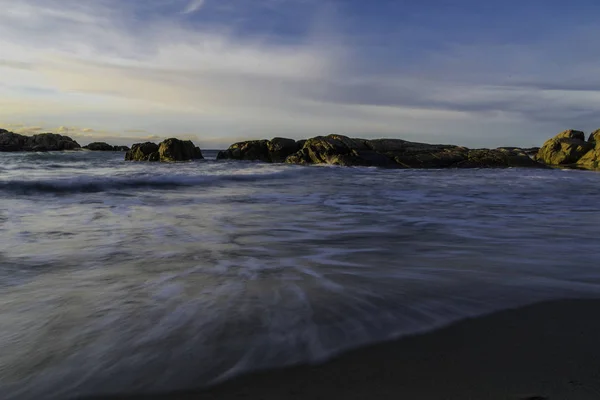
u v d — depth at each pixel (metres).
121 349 2.08
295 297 2.84
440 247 4.60
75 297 2.80
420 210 7.89
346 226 5.99
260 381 1.82
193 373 1.88
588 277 3.40
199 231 5.39
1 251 4.12
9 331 2.27
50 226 5.59
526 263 3.86
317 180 15.89
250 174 16.08
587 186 13.89
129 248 4.32
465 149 29.28
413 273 3.48
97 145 56.81
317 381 1.83
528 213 7.59
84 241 4.66
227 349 2.09
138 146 30.59
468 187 13.23
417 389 1.76
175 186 12.45
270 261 3.86
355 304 2.72
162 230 5.41
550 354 2.09
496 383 1.81
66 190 10.21
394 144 29.05
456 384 1.80
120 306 2.63
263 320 2.45
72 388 1.76
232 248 4.41
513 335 2.31
